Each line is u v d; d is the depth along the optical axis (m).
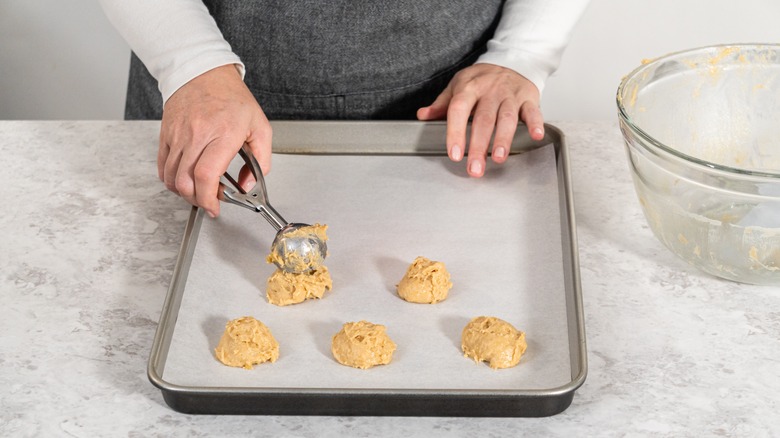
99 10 2.11
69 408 0.78
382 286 0.91
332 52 1.21
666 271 0.94
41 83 2.22
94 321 0.88
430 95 1.27
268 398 0.75
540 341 0.83
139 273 0.95
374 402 0.76
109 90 2.23
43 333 0.87
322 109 1.26
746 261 0.86
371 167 1.11
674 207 0.87
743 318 0.87
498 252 0.95
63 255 0.98
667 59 0.97
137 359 0.84
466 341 0.81
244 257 0.95
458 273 0.92
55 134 1.21
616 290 0.91
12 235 1.01
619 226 1.01
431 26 1.21
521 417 0.77
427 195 1.05
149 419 0.77
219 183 0.95
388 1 1.19
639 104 0.97
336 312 0.87
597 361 0.82
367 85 1.24
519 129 1.12
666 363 0.82
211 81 1.04
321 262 0.91
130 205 1.06
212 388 0.75
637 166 0.89
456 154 1.07
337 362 0.81
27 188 1.09
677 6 2.07
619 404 0.78
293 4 1.18
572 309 0.84
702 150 1.03
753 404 0.78
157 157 1.13
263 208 0.94
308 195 1.05
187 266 0.92
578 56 2.14
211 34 1.09
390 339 0.82
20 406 0.79
